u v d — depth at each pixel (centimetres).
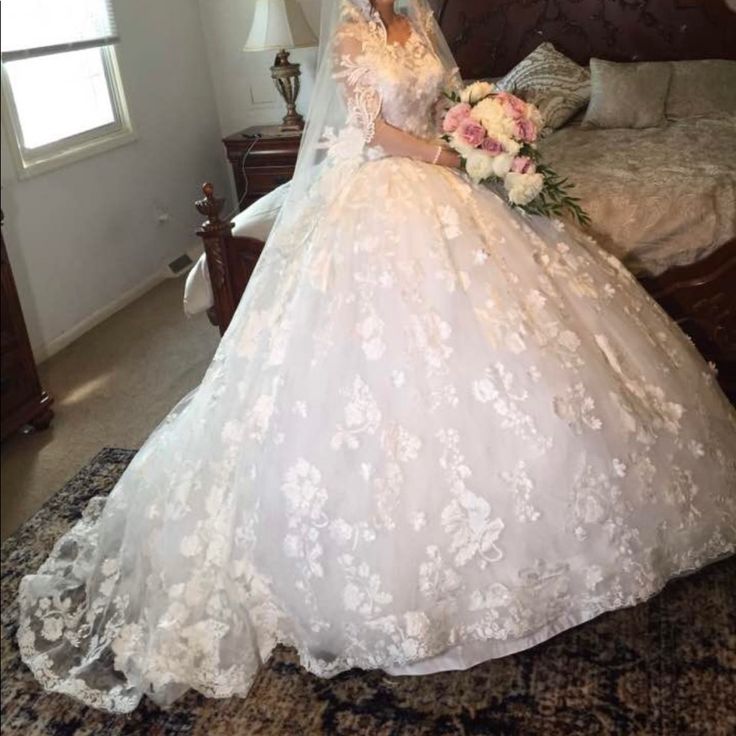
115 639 180
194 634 171
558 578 163
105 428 268
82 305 279
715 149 278
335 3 193
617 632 180
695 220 232
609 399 171
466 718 163
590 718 161
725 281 235
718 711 160
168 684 167
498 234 188
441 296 172
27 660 180
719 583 191
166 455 203
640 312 200
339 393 167
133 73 321
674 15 351
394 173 192
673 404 181
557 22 366
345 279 179
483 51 377
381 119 195
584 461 162
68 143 268
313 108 203
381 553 159
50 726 167
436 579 159
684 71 335
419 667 170
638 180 247
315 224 196
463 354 167
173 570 179
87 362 280
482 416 163
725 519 178
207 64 392
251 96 408
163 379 296
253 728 165
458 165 200
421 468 161
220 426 186
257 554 170
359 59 191
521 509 159
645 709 162
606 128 330
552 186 206
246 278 263
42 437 255
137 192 323
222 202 267
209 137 396
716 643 175
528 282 182
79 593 195
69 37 244
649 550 167
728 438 190
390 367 167
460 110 194
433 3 373
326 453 164
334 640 165
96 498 227
